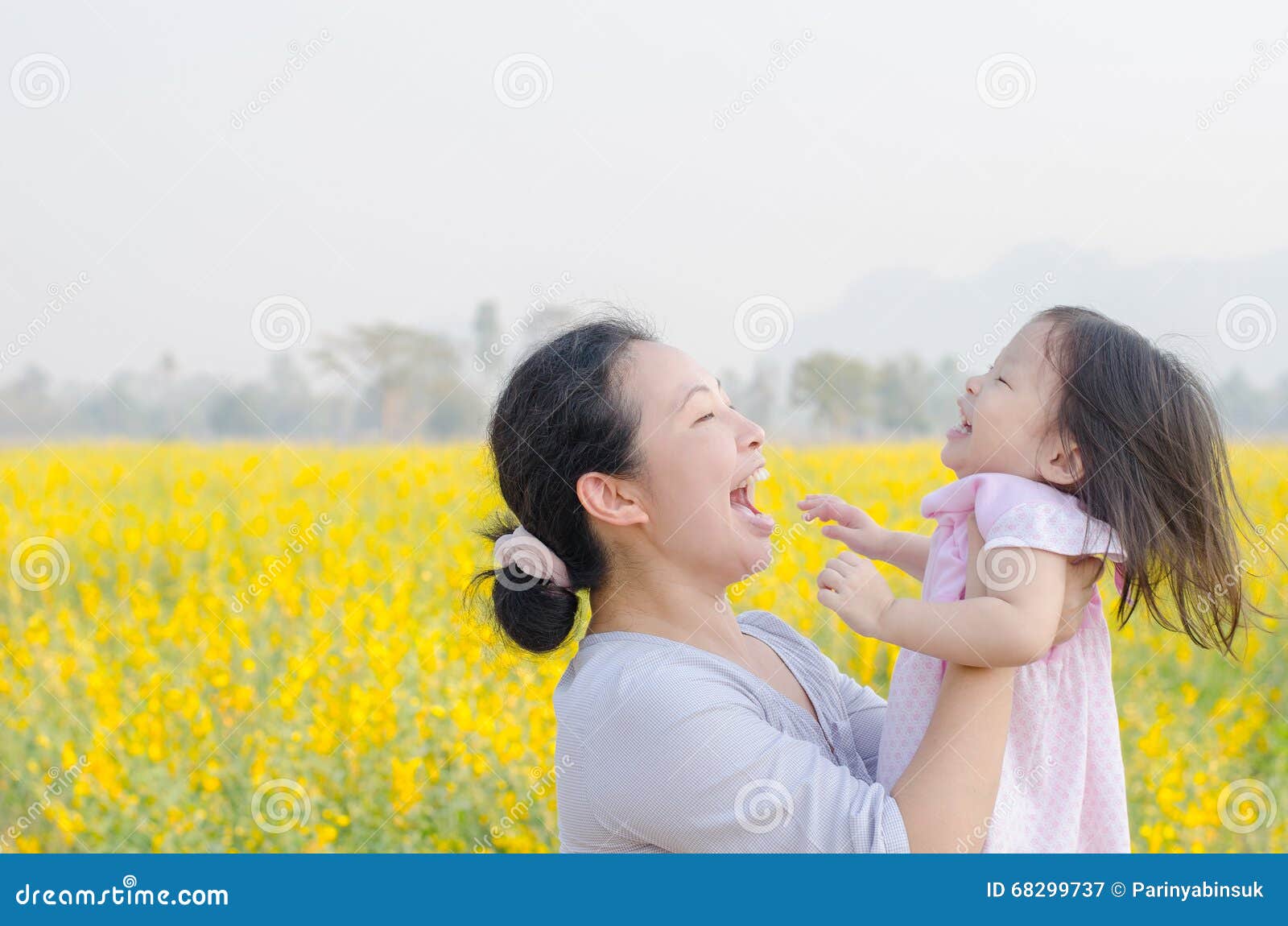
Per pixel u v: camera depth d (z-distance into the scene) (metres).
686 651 1.92
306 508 6.96
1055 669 1.99
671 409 1.94
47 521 7.36
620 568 2.03
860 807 1.74
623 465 1.94
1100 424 2.01
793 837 1.73
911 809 1.75
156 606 5.57
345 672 4.90
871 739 2.24
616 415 1.95
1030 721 1.95
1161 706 4.77
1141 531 1.97
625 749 1.83
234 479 8.57
